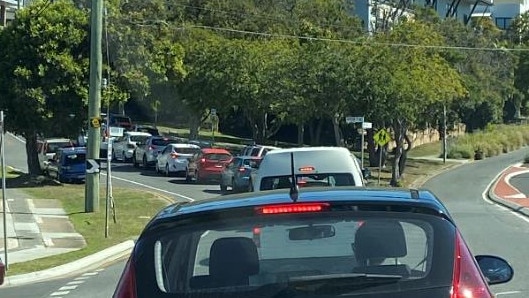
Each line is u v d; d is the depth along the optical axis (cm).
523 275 1512
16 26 3891
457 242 473
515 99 9619
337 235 489
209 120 7250
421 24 5472
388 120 4812
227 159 4225
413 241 484
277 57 5819
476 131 8331
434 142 8269
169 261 479
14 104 3881
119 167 5144
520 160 7000
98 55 2991
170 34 6644
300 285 446
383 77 4625
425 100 4684
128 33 5006
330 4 7825
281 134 7531
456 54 6512
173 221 484
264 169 1557
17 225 2641
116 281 1702
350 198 488
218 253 479
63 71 3862
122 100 4153
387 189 542
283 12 7844
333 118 4928
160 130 7250
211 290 458
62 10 3928
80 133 4006
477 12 12062
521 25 10581
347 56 4831
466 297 446
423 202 486
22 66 3869
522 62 9288
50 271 1870
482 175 5594
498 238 2191
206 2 7631
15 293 1602
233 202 506
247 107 6050
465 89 5566
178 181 4353
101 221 2750
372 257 481
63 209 3045
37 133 4016
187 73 6069
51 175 4350
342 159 1566
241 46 6075
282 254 488
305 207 474
